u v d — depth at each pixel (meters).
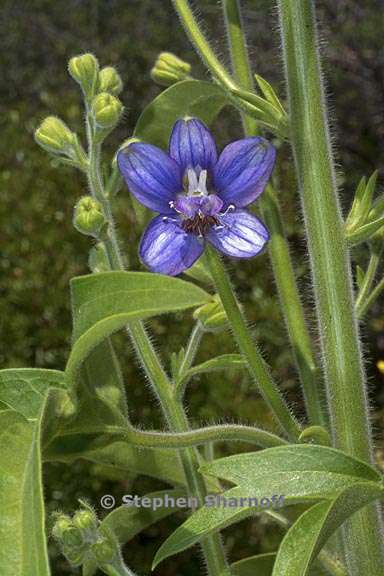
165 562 0.70
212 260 0.27
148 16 1.11
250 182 0.28
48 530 0.31
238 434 0.28
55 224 0.82
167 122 0.32
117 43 1.08
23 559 0.22
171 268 0.27
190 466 0.30
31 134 0.90
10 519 0.23
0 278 0.80
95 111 0.29
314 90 0.29
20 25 1.11
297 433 0.28
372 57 1.01
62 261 0.81
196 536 0.26
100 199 0.29
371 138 0.99
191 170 0.28
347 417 0.29
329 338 0.29
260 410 0.72
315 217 0.29
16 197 0.83
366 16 1.03
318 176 0.29
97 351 0.27
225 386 0.73
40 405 0.27
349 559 0.29
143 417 0.74
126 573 0.29
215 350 0.74
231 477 0.26
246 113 0.29
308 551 0.25
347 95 1.00
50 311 0.79
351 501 0.26
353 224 0.29
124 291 0.24
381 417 0.75
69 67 0.30
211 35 1.05
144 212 0.32
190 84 0.31
